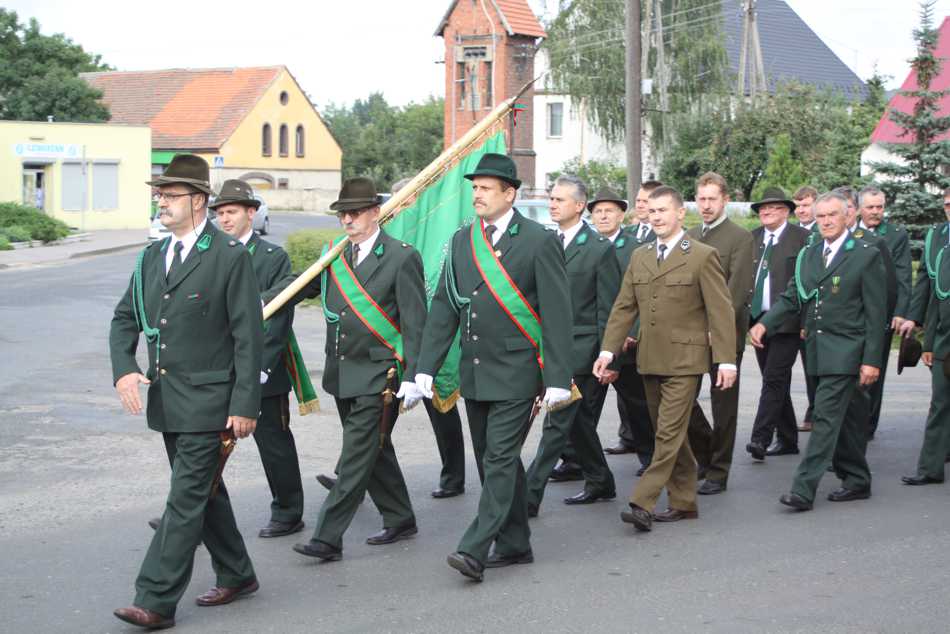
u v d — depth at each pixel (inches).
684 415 271.4
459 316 245.8
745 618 208.1
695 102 1839.3
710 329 271.6
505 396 234.2
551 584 230.1
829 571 236.5
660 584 229.1
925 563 241.4
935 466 317.7
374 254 253.3
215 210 271.3
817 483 288.4
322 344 611.2
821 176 1298.0
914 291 346.3
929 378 513.0
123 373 213.6
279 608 217.6
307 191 2549.2
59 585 230.5
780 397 350.0
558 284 234.7
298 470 271.6
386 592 226.5
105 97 2645.2
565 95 1967.3
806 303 298.8
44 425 393.4
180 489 208.4
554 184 305.7
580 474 331.9
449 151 315.6
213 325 212.2
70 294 843.4
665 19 1835.6
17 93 2066.9
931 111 741.3
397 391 251.6
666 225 275.6
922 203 722.8
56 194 1774.1
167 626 207.0
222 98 2571.4
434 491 307.1
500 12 1734.7
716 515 285.7
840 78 2333.9
